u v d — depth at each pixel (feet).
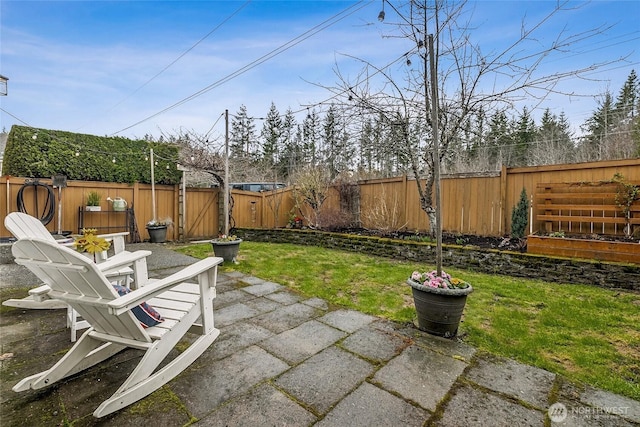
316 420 4.92
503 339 7.72
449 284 7.92
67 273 4.98
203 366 6.41
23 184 18.54
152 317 5.90
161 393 5.49
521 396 5.55
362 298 10.78
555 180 15.40
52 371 5.60
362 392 5.64
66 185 19.66
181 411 5.06
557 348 7.27
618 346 7.35
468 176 18.34
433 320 7.88
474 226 18.21
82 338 5.99
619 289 11.64
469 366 6.53
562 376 6.18
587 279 12.25
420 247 16.65
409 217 21.20
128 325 5.37
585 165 14.46
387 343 7.54
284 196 28.45
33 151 19.42
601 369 6.42
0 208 17.94
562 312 9.37
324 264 15.98
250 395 5.50
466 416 5.04
